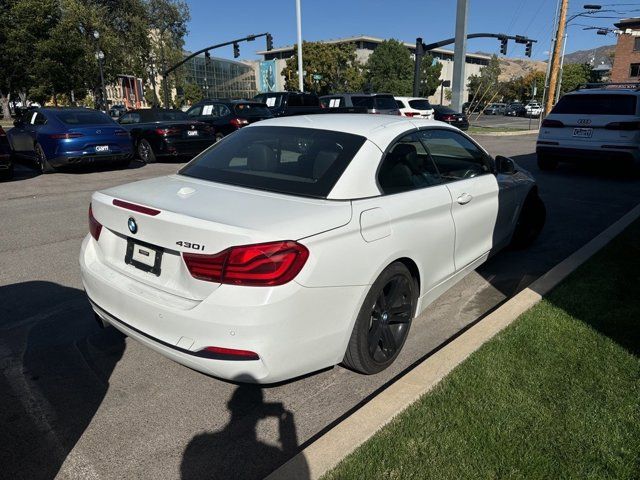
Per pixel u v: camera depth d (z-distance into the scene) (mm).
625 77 56469
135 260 2736
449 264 3701
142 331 2590
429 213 3268
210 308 2305
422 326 3793
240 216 2447
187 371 3146
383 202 2906
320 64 54562
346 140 3115
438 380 2809
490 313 3797
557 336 3314
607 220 6941
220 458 2418
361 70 73750
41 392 2908
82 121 10969
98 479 2279
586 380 2818
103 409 2768
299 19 25203
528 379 2830
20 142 11922
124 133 11328
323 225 2490
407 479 2146
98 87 41750
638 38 54906
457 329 3748
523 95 85188
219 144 3600
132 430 2604
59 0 37344
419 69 24797
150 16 50344
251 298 2271
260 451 2469
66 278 4648
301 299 2369
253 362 2334
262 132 3459
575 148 10164
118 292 2686
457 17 22375
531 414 2537
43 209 7453
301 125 3418
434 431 2420
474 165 4230
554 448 2312
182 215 2461
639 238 5473
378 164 3031
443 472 2182
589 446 2322
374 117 3662
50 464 2363
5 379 3033
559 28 26594
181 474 2312
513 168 4594
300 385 3012
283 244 2301
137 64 46656
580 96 10273
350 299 2631
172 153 12477
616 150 9695
